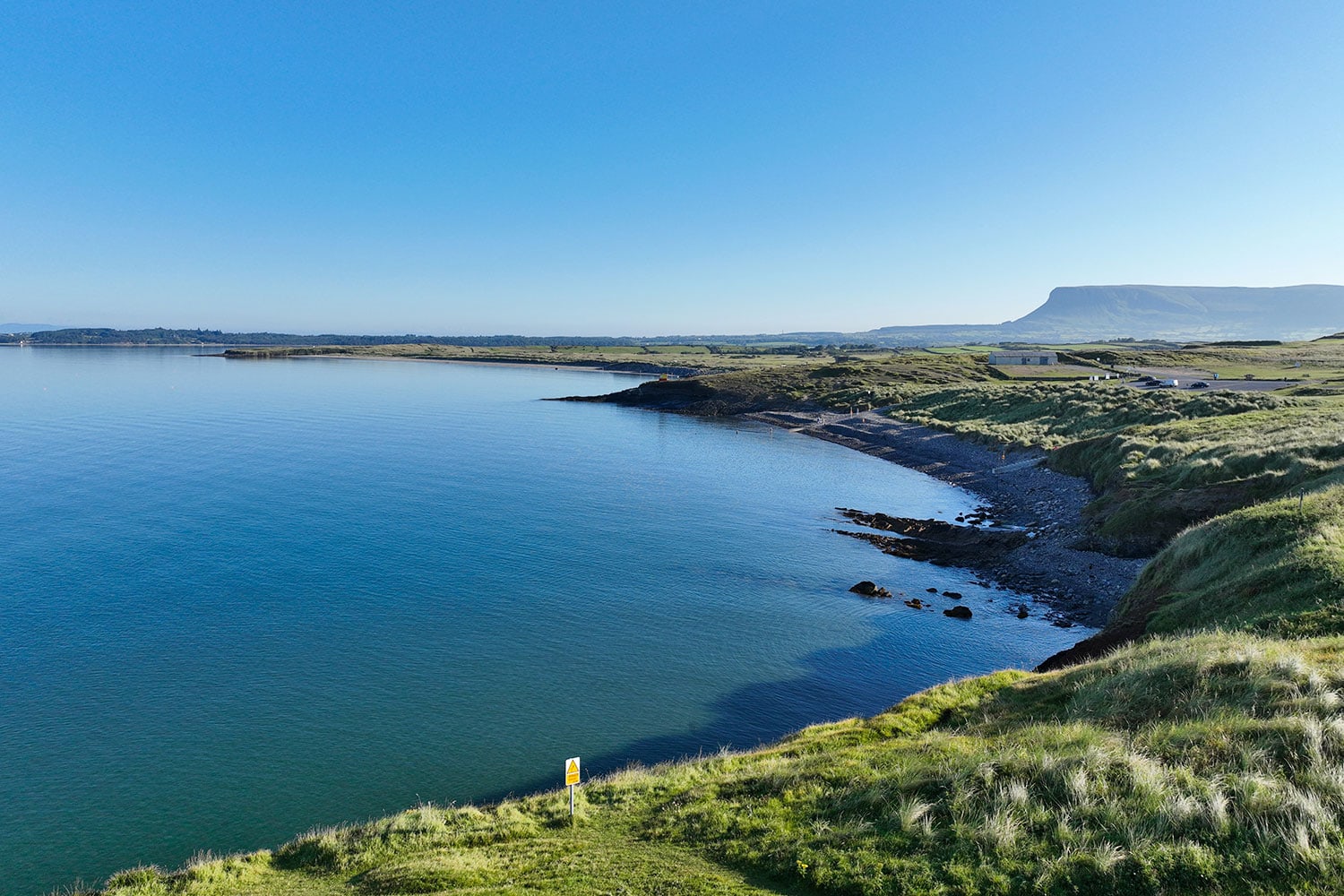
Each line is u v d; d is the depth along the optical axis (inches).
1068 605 1518.2
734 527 2185.0
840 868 467.2
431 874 550.9
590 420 4965.6
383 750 988.6
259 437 3654.0
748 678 1211.9
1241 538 1103.6
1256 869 385.7
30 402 4896.7
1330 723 490.0
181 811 854.5
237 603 1486.2
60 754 959.6
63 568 1660.9
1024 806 483.2
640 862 531.5
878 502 2539.4
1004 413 3836.1
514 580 1668.3
